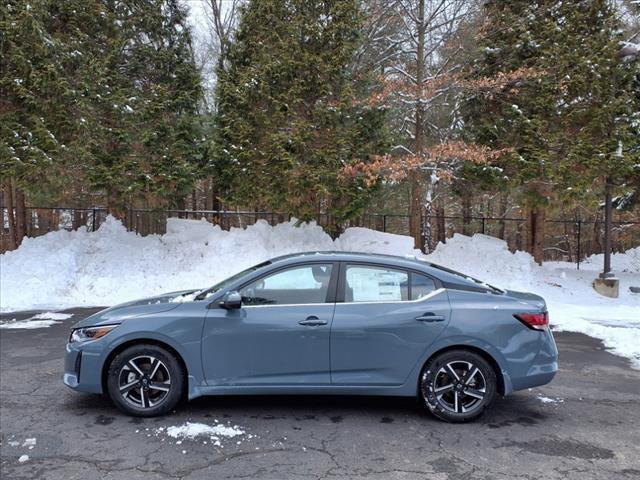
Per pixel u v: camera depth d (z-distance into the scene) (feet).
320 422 14.30
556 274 44.04
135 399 14.47
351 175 38.83
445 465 11.80
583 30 42.29
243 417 14.58
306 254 15.70
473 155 37.99
